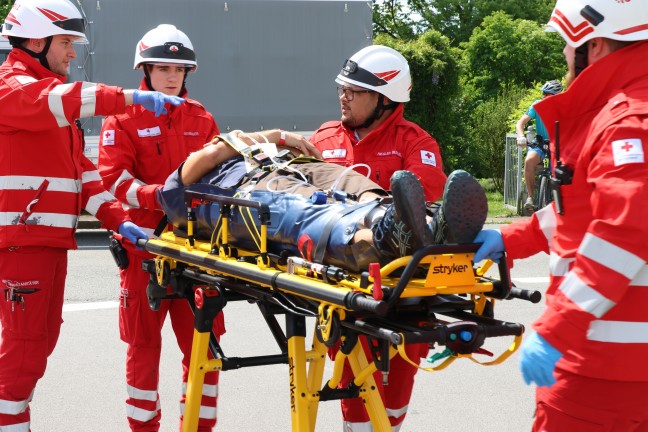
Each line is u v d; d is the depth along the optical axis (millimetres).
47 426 5199
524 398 5715
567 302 2604
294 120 13625
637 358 2691
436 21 39188
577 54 2822
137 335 4660
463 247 2936
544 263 10594
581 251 2590
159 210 4754
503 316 7789
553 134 2863
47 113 4020
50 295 4406
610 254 2523
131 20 12930
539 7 38906
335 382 3559
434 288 2951
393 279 3057
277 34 13477
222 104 13383
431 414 5410
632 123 2551
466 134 22484
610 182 2539
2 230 4258
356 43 13688
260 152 4035
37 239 4285
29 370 4320
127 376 4723
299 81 13594
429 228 2932
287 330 3635
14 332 4297
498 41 30641
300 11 13516
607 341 2695
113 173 4633
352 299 2904
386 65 4270
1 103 4062
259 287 3646
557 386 2803
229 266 3613
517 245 3049
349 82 4305
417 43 20359
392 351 3500
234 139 4129
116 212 4562
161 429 5188
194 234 4121
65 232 4398
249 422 5289
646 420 2807
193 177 4195
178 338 4805
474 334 2865
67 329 7340
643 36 2682
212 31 13250
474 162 22500
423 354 4266
